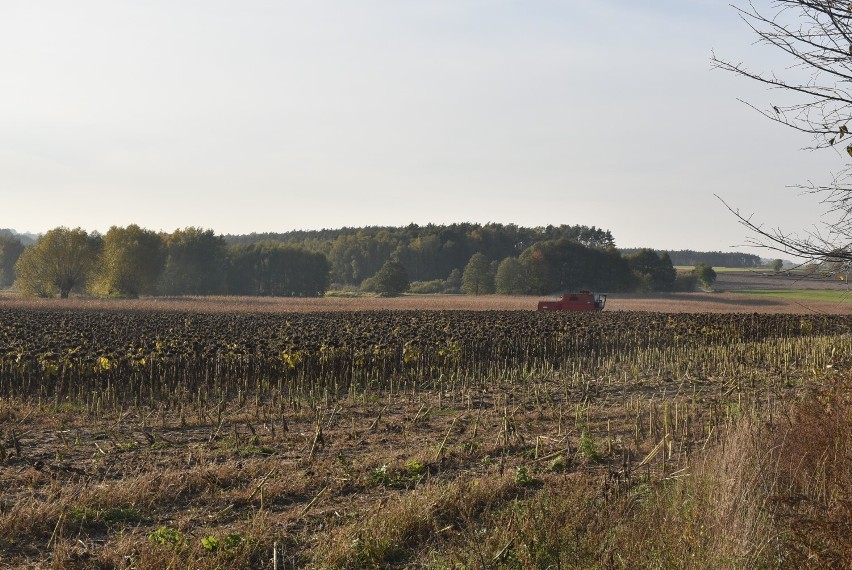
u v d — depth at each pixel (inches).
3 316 1609.3
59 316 1749.5
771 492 310.3
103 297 3789.4
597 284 5187.0
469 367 1013.8
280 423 623.8
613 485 368.8
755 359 1144.8
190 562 283.6
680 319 1733.5
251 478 424.8
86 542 320.8
